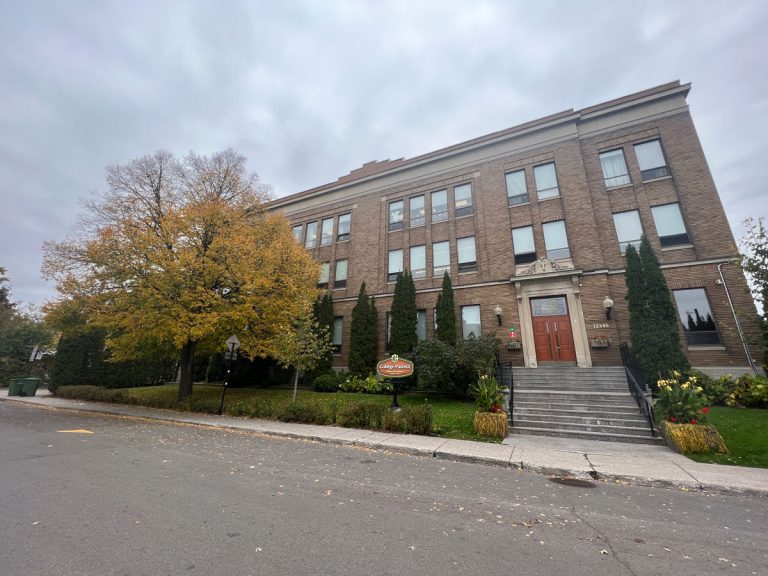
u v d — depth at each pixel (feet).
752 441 26.76
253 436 32.17
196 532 12.44
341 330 74.43
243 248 46.06
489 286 61.36
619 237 54.49
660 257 50.85
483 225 65.26
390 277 72.90
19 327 93.25
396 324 63.26
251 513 14.28
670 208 52.60
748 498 17.92
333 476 20.06
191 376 51.24
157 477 18.79
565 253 57.41
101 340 74.23
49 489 16.65
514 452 26.20
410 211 74.90
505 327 58.08
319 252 83.87
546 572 10.37
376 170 82.38
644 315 43.16
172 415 42.68
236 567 10.19
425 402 48.29
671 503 17.01
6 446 25.71
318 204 87.20
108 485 17.33
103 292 44.93
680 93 55.42
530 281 57.52
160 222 48.96
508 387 42.70
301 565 10.37
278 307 47.01
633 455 25.63
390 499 16.48
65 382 69.10
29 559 10.46
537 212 60.95
